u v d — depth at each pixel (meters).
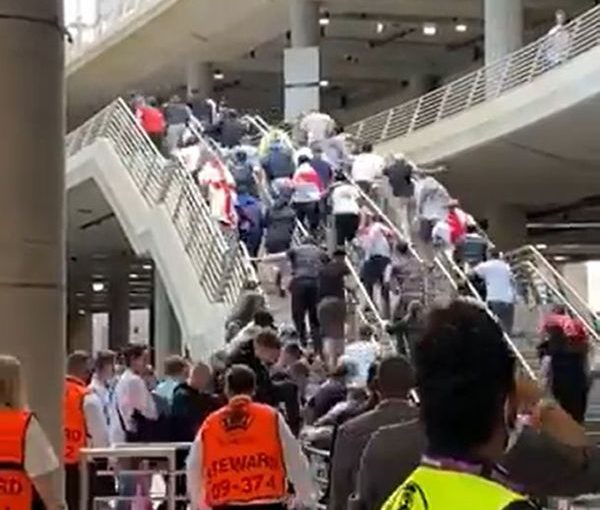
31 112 5.79
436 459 2.21
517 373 2.51
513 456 4.62
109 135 27.05
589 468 4.70
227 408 6.60
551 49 25.62
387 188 20.14
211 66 46.50
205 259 19.34
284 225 18.16
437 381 2.23
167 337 34.03
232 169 20.20
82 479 8.54
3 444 4.97
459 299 2.39
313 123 22.11
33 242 5.82
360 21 41.31
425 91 48.66
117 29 44.16
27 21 5.77
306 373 11.40
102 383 10.85
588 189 33.12
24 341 5.82
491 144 27.89
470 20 41.38
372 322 16.06
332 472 5.52
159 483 10.71
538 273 19.80
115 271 45.44
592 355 16.28
